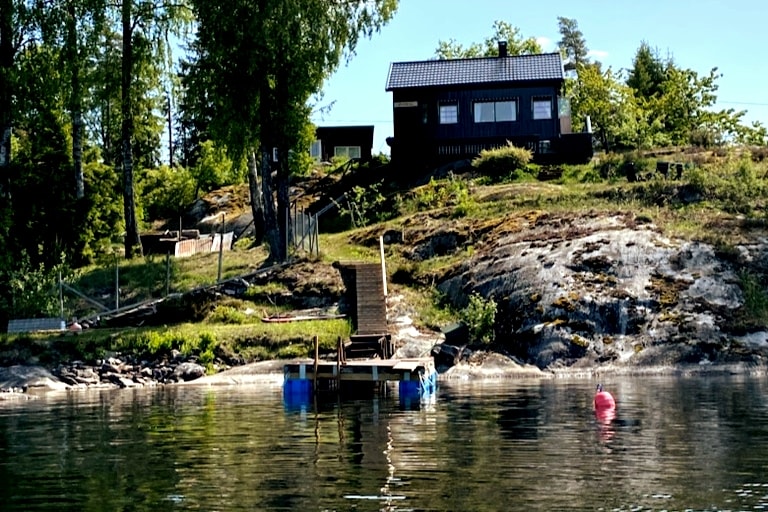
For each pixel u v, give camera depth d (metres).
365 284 34.38
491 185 46.91
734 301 31.12
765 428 17.70
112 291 38.19
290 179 57.91
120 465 15.52
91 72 40.25
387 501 12.59
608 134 64.50
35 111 39.31
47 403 25.42
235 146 40.19
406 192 47.62
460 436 17.61
